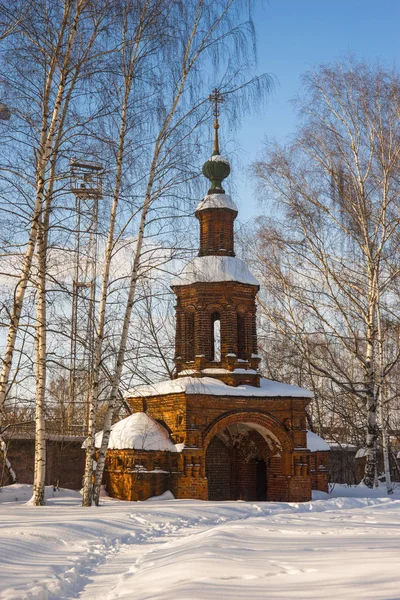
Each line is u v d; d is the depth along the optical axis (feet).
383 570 21.61
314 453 90.12
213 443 92.84
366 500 73.20
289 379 123.24
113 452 82.12
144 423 82.64
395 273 89.66
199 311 86.48
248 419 83.66
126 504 66.44
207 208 90.07
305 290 94.94
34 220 53.47
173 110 61.52
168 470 80.38
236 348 86.63
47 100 55.21
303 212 91.35
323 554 27.30
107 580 27.30
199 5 59.88
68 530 39.73
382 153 86.33
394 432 119.55
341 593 18.31
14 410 91.86
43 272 53.93
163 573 25.31
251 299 89.04
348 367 126.21
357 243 91.86
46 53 55.01
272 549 29.81
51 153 54.90
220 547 30.37
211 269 86.89
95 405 65.00
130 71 60.03
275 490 85.76
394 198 89.76
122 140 60.23
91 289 63.57
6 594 22.90
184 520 51.19
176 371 88.17
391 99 87.76
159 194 62.18
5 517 46.44
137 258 63.67
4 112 53.31
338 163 89.61
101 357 68.28
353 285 93.56
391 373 107.86
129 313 65.16
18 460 91.86
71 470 94.94
